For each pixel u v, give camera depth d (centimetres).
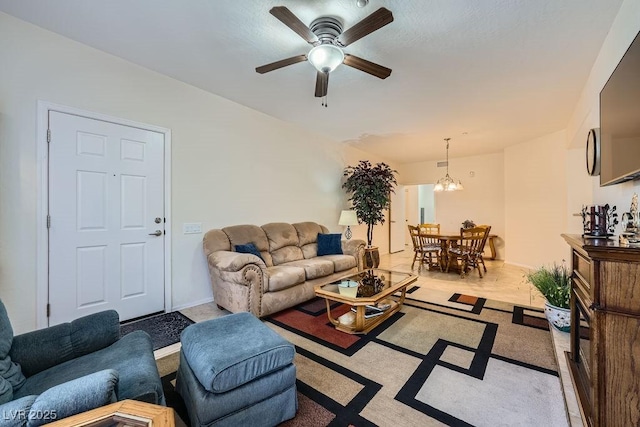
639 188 175
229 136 362
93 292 257
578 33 212
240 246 328
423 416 150
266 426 139
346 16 198
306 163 478
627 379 110
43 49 228
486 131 472
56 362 136
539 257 514
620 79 159
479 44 228
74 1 194
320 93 264
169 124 306
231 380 128
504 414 151
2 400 101
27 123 222
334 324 271
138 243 285
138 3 192
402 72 274
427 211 971
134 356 139
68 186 243
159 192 300
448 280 448
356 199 545
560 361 192
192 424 133
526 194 541
